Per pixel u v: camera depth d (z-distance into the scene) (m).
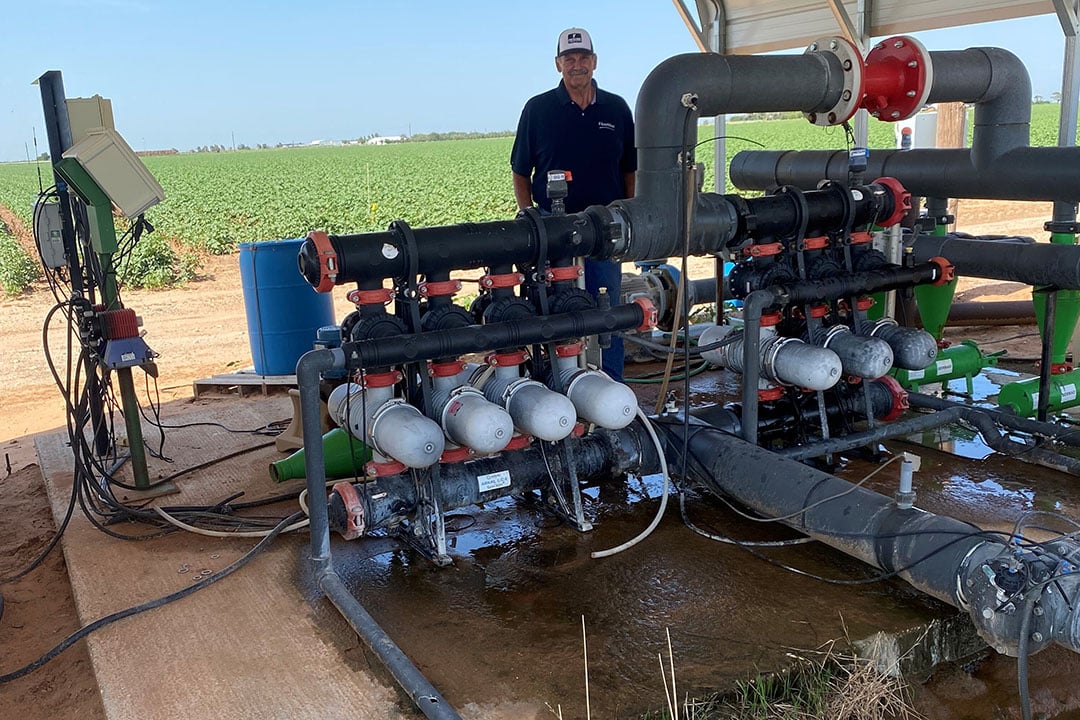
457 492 3.51
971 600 2.58
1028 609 2.34
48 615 3.54
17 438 6.39
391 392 3.42
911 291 5.29
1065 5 4.79
